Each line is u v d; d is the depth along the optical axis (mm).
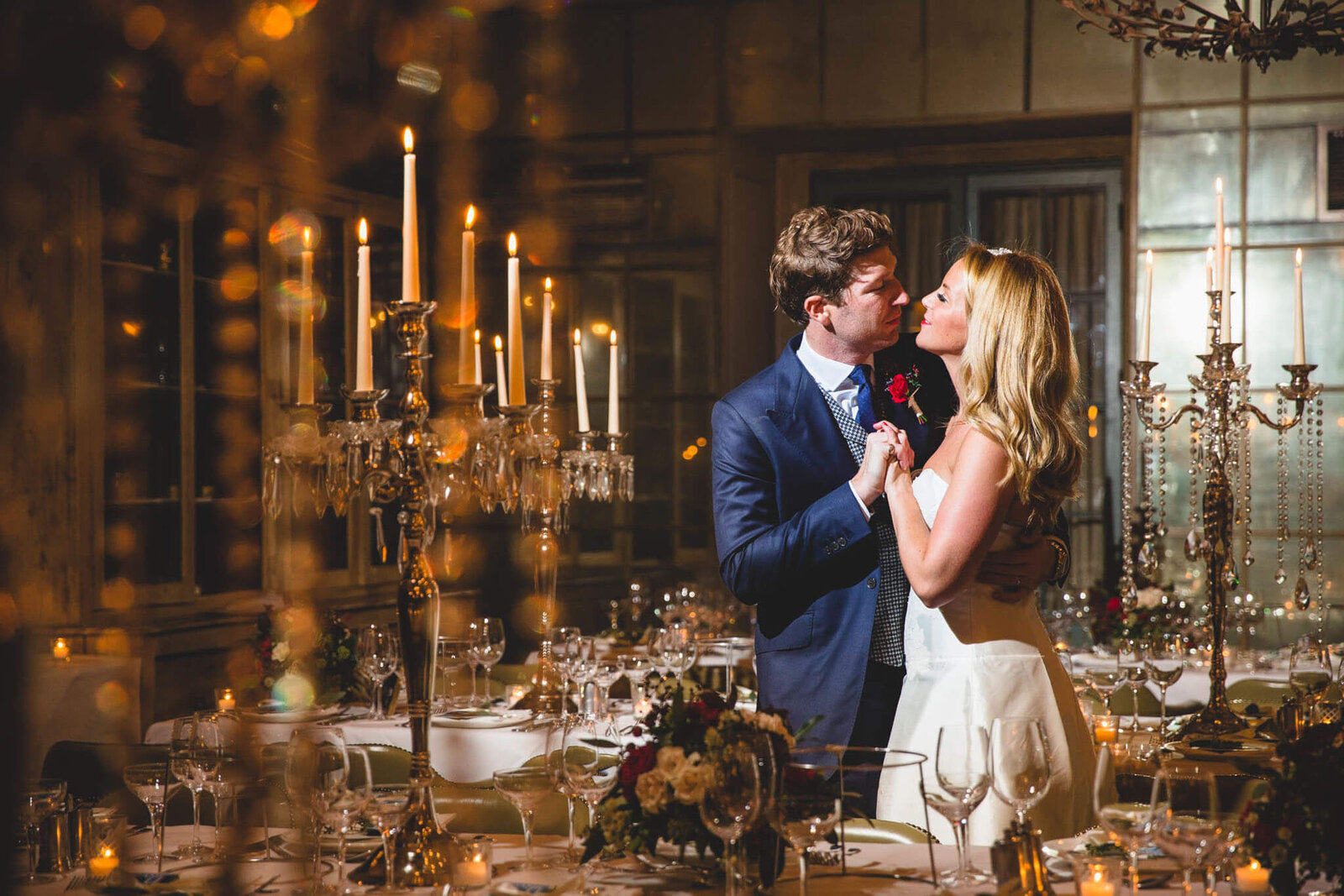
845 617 2305
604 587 6812
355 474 2576
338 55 5805
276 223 5680
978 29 6281
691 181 6707
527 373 6945
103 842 1804
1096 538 6559
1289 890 1494
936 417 2486
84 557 4824
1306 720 2492
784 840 1591
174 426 5402
